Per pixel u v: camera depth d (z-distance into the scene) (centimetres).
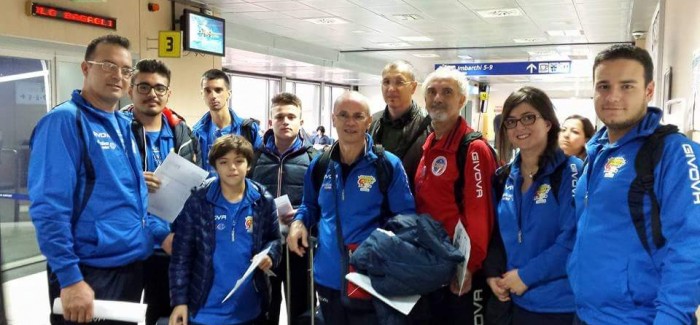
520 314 204
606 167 161
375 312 226
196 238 238
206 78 350
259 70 1368
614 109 158
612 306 156
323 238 241
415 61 1505
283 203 279
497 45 1181
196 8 754
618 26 920
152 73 284
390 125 277
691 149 146
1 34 482
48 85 539
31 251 534
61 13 536
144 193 226
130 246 212
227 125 355
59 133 194
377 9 797
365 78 1616
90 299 193
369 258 212
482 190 223
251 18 876
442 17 856
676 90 398
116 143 212
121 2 622
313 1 745
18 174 525
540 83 2003
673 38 432
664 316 138
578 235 169
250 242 242
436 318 246
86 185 202
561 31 982
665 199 146
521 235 204
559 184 199
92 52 208
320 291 241
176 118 312
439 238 213
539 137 202
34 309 404
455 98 237
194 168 249
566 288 194
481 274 234
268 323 305
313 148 321
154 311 284
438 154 238
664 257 147
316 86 1708
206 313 235
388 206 235
